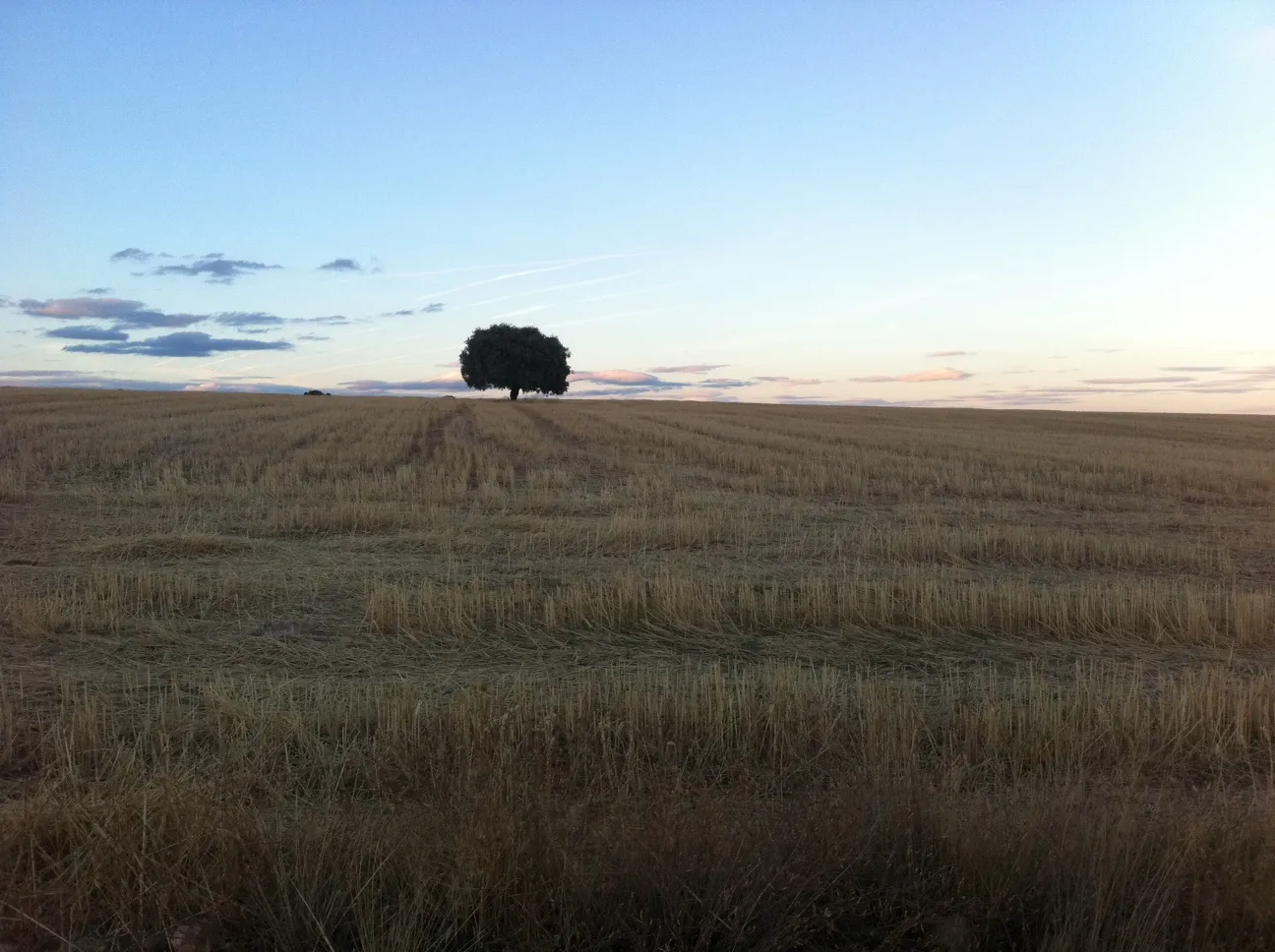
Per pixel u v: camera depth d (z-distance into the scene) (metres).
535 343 88.81
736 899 2.83
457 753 3.84
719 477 20.16
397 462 22.09
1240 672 6.47
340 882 2.93
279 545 11.16
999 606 7.69
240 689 5.52
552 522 13.05
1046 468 22.62
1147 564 11.08
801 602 8.08
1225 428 47.78
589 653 6.72
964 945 2.78
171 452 21.94
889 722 4.66
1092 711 4.96
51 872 3.11
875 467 22.02
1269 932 2.79
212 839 3.06
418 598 7.67
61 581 8.75
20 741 4.58
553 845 2.95
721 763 4.34
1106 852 2.99
